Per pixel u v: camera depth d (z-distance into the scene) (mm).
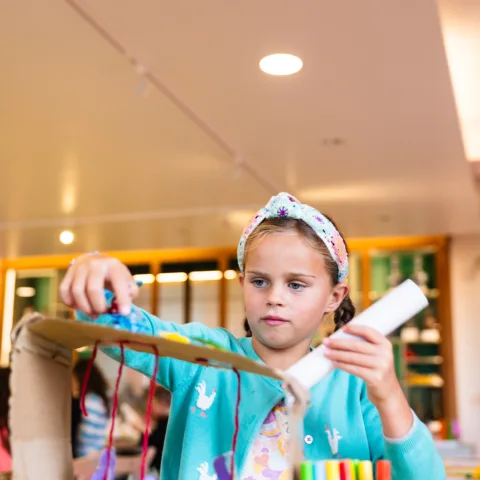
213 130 3078
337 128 3035
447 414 4863
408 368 5082
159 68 2486
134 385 4555
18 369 632
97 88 2664
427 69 2469
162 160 3490
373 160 3436
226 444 770
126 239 5234
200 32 2232
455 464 2850
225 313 5398
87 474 1956
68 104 2818
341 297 837
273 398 768
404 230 4898
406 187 3867
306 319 760
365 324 698
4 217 4629
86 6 2078
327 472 662
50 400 645
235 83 2607
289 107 2826
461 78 3387
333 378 822
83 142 3250
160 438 3117
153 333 723
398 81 2572
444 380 4910
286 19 2146
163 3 2061
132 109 2865
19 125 3053
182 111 2877
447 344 4934
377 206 4266
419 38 2244
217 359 628
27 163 3564
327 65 2455
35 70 2521
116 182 3865
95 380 2750
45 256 5809
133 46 2322
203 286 5500
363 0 2023
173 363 813
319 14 2109
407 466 682
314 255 771
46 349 650
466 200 4098
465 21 2854
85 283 641
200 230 4941
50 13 2129
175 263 5594
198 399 798
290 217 790
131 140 3217
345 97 2723
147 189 3982
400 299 717
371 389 677
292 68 2480
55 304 5742
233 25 2184
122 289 646
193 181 3824
